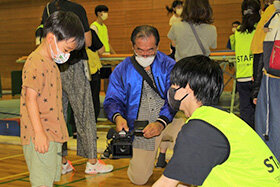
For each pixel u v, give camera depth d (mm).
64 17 2258
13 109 7066
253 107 4398
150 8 10195
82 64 3373
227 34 9422
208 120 1424
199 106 1546
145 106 3043
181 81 1539
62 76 3398
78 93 3387
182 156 1372
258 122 2982
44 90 2303
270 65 2846
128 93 3031
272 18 2881
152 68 2980
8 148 4629
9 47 12398
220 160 1393
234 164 1408
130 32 10461
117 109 2943
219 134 1397
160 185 1400
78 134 3504
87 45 3439
